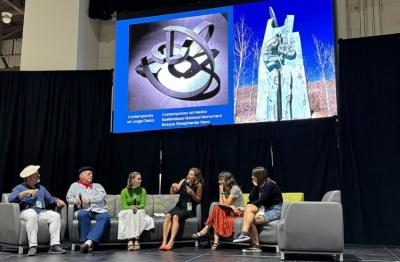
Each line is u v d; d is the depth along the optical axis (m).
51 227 4.38
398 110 5.27
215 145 6.02
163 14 6.61
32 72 6.62
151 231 4.84
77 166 6.39
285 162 5.66
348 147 5.39
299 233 3.75
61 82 6.60
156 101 6.44
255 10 6.12
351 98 5.47
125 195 4.90
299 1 5.89
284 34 5.91
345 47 5.58
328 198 4.07
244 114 5.97
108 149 6.43
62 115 6.50
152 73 6.52
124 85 6.63
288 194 5.03
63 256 4.08
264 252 4.36
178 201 5.09
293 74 5.79
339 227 3.71
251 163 5.82
